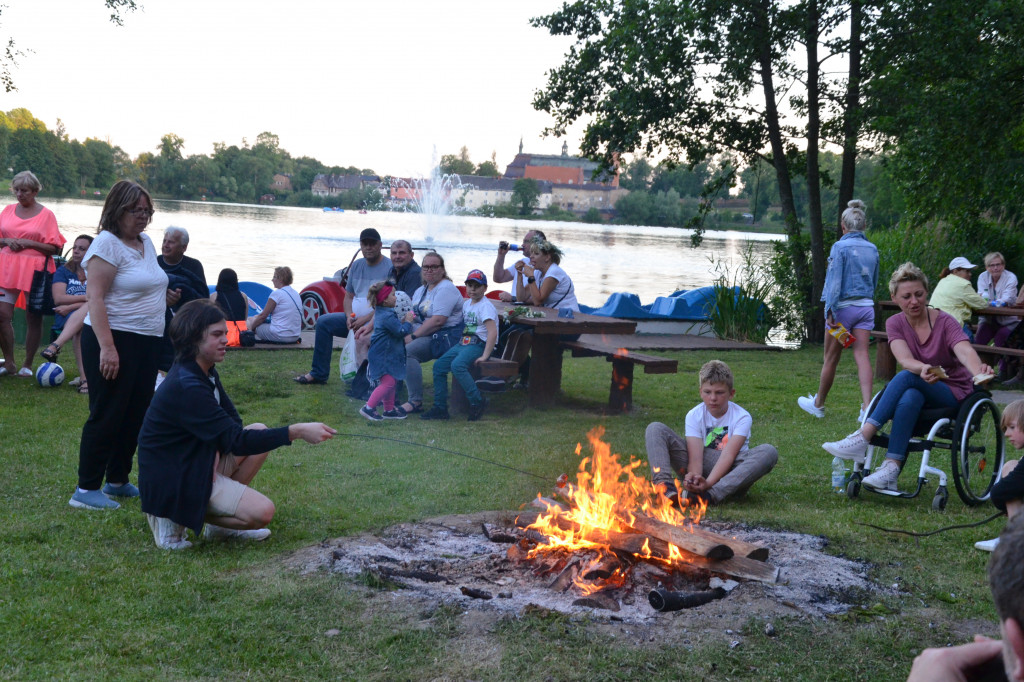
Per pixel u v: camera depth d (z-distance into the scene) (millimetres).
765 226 127125
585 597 3672
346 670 3107
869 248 7914
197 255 31078
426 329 8289
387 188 164875
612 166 16906
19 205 8852
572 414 8422
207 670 3094
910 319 5742
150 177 161750
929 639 3432
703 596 3703
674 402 9195
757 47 14977
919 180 14867
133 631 3383
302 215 96125
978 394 5535
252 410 8055
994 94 13453
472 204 149875
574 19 16234
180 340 4367
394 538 4594
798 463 6605
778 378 10875
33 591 3758
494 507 5258
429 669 3111
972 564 4340
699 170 21203
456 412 8445
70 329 8508
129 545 4434
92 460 5039
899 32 14180
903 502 5629
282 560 4215
